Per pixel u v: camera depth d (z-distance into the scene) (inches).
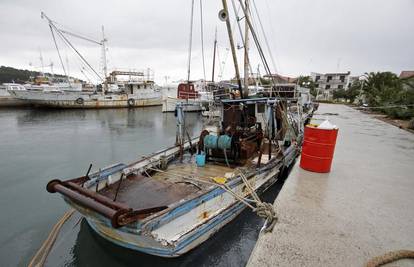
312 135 195.6
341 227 117.6
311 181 177.2
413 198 152.0
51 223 198.1
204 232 153.7
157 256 146.5
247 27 272.2
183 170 220.1
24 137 549.6
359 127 515.8
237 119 275.3
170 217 127.1
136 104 1243.8
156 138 564.1
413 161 241.4
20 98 1008.9
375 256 97.1
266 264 92.8
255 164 230.4
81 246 167.9
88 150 445.7
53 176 310.3
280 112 282.0
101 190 165.3
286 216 127.6
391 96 905.5
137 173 199.2
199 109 989.2
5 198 244.1
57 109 1089.4
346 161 235.6
